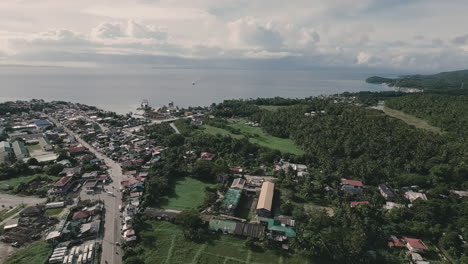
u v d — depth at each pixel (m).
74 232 101.88
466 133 190.38
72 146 196.25
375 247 99.81
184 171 159.75
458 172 146.00
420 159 162.25
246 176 159.38
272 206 127.31
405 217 115.81
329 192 134.75
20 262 87.06
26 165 154.25
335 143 184.12
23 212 112.81
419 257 94.38
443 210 116.19
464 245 99.88
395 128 190.25
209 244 100.75
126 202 125.31
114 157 181.00
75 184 142.38
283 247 98.75
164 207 125.19
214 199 129.00
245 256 95.25
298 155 183.38
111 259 91.06
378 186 146.00
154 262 90.44
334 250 94.62
